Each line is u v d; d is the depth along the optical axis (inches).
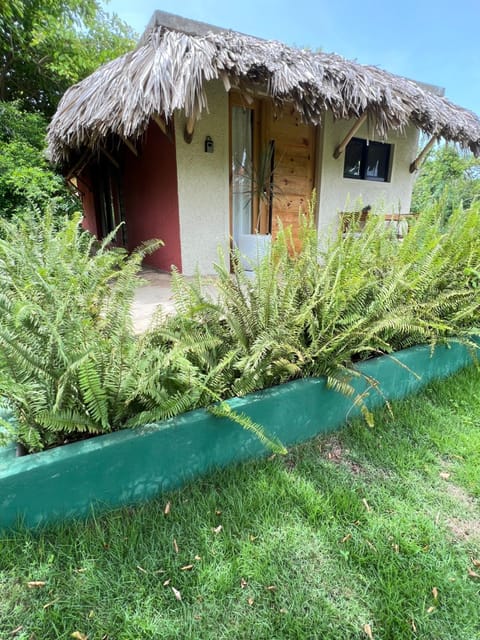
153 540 46.3
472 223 94.4
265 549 46.1
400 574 44.0
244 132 174.2
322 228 193.2
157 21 144.6
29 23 301.9
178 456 53.8
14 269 69.9
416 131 211.0
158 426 51.5
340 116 138.8
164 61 109.5
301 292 73.7
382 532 49.6
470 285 97.5
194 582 41.6
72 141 154.3
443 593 42.2
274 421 63.4
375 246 90.3
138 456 50.2
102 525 48.0
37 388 47.3
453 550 47.8
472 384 91.5
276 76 118.4
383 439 69.7
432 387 89.0
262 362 62.6
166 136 148.8
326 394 69.0
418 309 83.5
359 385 73.5
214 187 157.9
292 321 66.4
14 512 43.8
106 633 36.5
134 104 109.8
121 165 205.9
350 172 202.5
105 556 43.9
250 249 148.8
